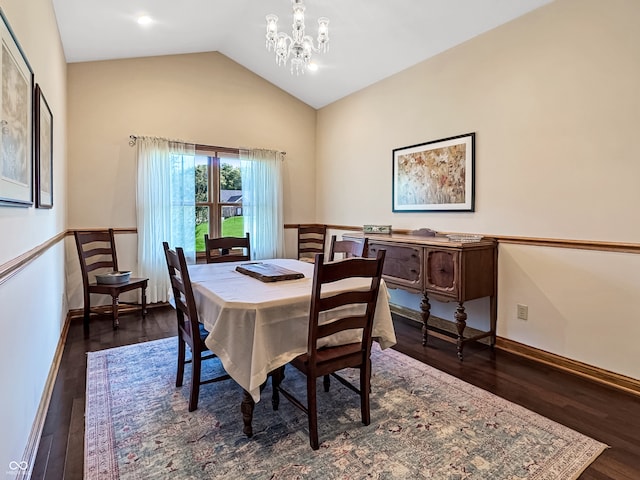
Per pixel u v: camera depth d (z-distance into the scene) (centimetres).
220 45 444
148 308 420
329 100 501
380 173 426
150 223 416
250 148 480
